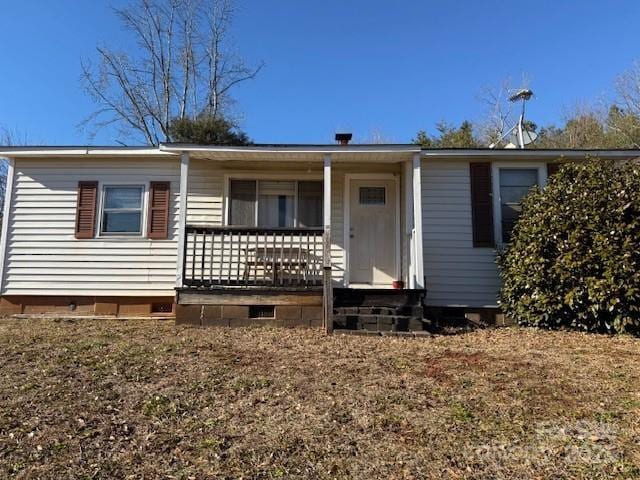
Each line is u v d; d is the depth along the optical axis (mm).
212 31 23734
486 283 9102
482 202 9258
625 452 3248
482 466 3088
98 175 9539
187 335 6918
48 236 9375
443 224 9258
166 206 9484
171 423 3686
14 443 3309
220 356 5578
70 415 3779
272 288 7883
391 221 9711
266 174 9672
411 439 3447
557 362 5418
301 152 8352
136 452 3225
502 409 3979
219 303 7859
